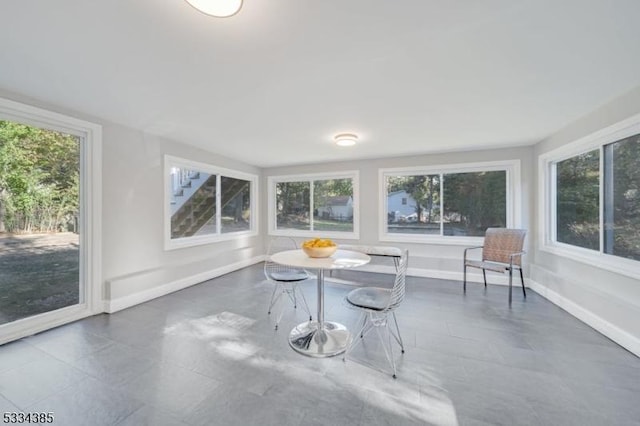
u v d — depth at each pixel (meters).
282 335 2.39
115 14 1.34
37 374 1.81
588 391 1.66
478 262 3.61
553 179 3.53
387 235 4.73
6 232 2.32
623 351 2.12
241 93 2.24
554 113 2.67
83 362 1.96
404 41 1.57
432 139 3.59
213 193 4.61
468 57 1.73
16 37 1.52
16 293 2.37
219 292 3.61
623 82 2.05
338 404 1.55
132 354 2.07
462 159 4.25
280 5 1.27
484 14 1.35
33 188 2.46
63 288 2.65
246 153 4.47
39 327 2.43
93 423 1.41
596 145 2.64
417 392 1.66
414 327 2.56
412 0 1.26
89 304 2.78
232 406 1.53
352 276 4.48
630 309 2.12
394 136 3.46
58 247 2.62
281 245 5.60
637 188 2.24
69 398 1.59
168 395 1.62
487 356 2.05
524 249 3.87
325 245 2.51
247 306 3.09
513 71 1.89
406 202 4.71
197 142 3.79
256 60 1.76
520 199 3.92
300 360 2.00
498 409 1.51
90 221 2.79
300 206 5.59
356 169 4.95
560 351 2.12
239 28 1.44
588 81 2.03
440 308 3.03
